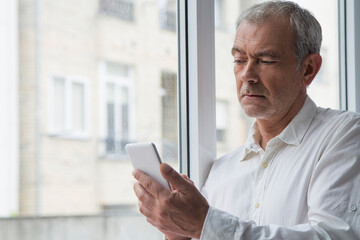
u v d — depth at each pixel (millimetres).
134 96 5809
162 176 968
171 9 2084
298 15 1190
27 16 5090
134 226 3703
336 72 1806
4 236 3107
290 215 1080
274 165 1167
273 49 1150
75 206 5613
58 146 5625
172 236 1162
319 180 1036
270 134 1232
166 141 1825
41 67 5332
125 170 5730
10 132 5062
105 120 5957
